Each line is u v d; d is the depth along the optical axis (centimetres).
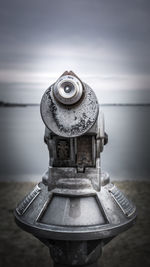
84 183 226
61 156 231
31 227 217
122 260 376
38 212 224
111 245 413
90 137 229
